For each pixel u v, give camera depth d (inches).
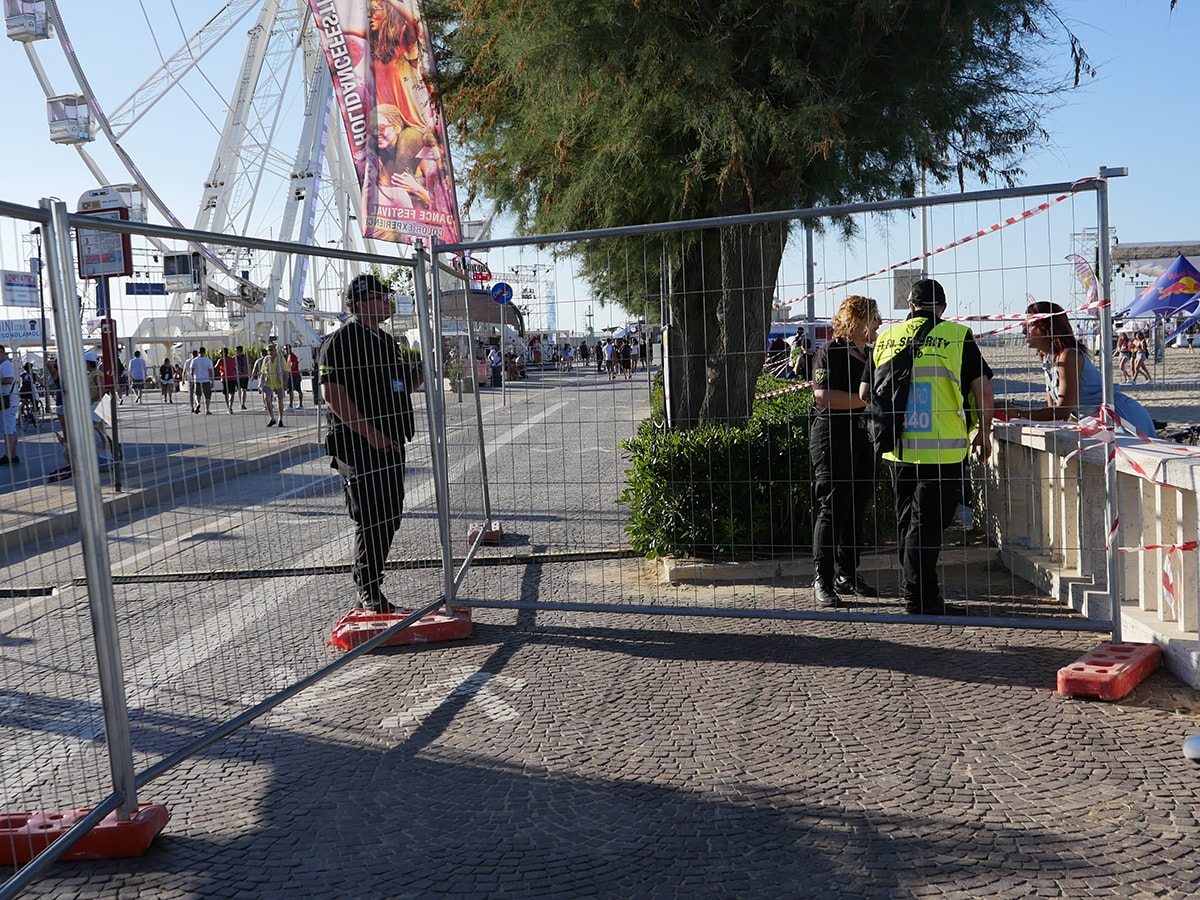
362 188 311.4
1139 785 134.3
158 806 131.3
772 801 133.2
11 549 121.5
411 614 214.8
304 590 262.7
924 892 110.0
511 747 154.9
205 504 164.7
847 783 137.9
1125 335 888.3
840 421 225.5
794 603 233.0
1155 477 181.0
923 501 208.2
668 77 289.1
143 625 234.8
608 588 254.5
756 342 314.0
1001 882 111.3
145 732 167.5
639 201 335.0
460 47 353.7
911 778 138.8
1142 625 187.6
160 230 141.0
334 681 190.4
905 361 207.9
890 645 199.9
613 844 123.2
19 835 121.8
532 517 378.9
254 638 220.4
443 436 226.7
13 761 158.9
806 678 182.2
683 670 189.3
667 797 135.4
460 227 320.5
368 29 307.1
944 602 224.5
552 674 189.8
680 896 110.8
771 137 287.3
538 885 114.2
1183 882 110.1
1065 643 196.7
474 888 114.0
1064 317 227.6
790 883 112.8
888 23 271.0
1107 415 183.3
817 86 273.3
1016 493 259.9
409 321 251.4
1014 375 244.8
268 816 134.6
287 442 193.9
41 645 221.3
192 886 117.0
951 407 205.3
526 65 294.0
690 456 264.2
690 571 258.1
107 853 124.2
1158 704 163.2
